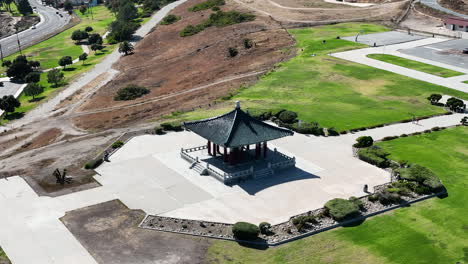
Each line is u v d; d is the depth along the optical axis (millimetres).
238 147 77125
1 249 58250
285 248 58125
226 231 61406
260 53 153625
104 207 67500
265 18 191250
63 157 84812
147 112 116250
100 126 110688
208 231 61438
